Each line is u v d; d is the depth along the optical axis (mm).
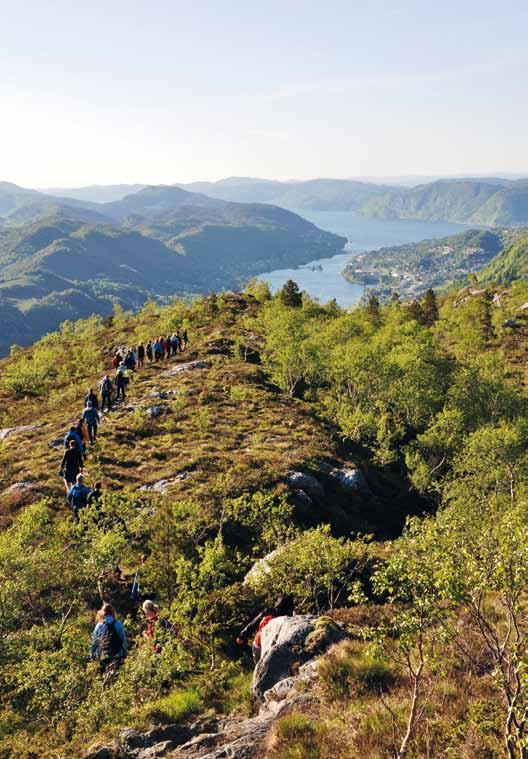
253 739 9500
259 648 14094
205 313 97938
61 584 16188
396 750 7840
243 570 21156
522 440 43719
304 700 10438
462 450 46688
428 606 7578
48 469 30203
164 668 12570
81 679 12219
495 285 171625
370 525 33844
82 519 18047
